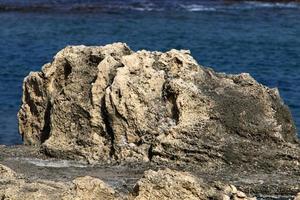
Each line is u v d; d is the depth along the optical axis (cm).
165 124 2478
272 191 2223
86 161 2491
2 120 3341
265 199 2184
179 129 2423
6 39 5325
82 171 2353
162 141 2425
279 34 5688
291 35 5647
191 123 2430
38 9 6619
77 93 2600
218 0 7112
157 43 5350
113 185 2192
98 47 2683
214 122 2433
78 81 2622
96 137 2539
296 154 2378
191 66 2556
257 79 4269
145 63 2558
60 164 2444
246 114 2445
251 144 2397
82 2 6925
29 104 2795
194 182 1720
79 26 5922
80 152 2523
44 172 2330
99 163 2461
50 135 2634
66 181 2188
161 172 1731
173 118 2488
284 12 6706
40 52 4906
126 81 2520
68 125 2584
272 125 2428
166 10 6725
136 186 1727
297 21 6266
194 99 2464
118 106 2502
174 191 1711
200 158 2384
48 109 2734
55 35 5541
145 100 2503
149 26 5972
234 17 6444
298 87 4044
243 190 2222
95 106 2553
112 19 6272
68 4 6838
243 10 6775
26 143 2798
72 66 2661
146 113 2495
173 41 5409
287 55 4922
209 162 2378
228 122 2433
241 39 5466
